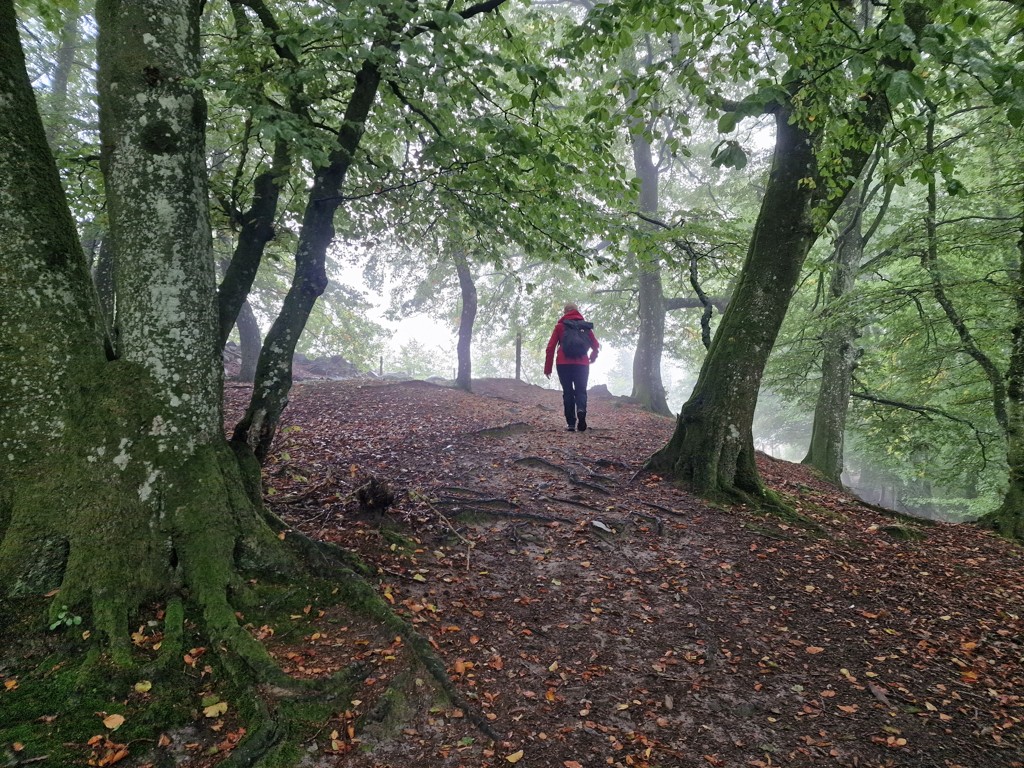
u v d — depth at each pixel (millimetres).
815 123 4703
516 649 3600
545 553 4961
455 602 4000
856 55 3191
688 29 3953
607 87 4125
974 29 3086
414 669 3096
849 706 3355
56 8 6590
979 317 10539
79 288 3215
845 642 4062
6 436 2941
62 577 2902
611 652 3695
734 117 3420
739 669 3643
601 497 6328
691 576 4816
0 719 2311
